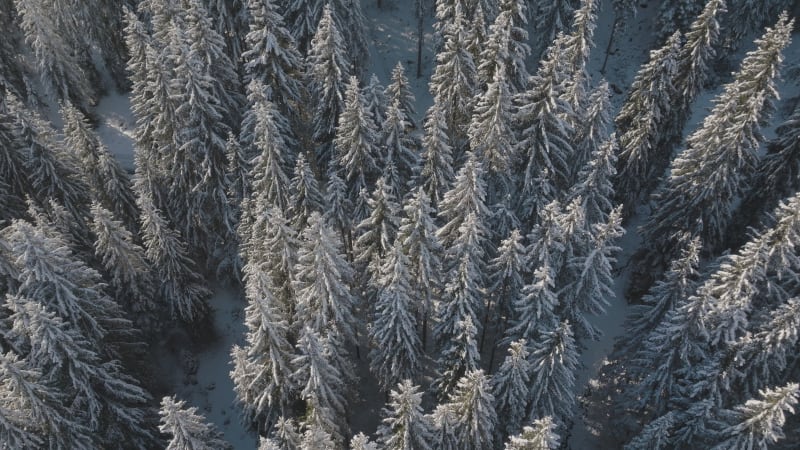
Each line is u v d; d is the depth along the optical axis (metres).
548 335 24.98
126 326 30.72
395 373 29.11
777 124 47.22
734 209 40.59
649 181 40.31
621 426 31.45
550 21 48.50
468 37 38.50
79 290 25.70
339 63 36.09
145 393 28.23
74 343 23.66
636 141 36.38
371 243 30.62
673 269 28.09
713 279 25.98
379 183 28.34
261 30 34.88
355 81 31.97
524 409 26.05
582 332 31.59
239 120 38.88
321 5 43.03
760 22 49.88
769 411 21.16
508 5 38.12
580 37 36.62
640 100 36.06
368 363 36.81
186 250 37.94
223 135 36.88
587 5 35.53
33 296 24.42
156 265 34.00
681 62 35.88
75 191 35.41
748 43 53.84
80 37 50.78
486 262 33.69
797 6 52.19
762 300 27.52
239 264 38.16
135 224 38.22
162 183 37.22
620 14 52.62
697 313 25.05
